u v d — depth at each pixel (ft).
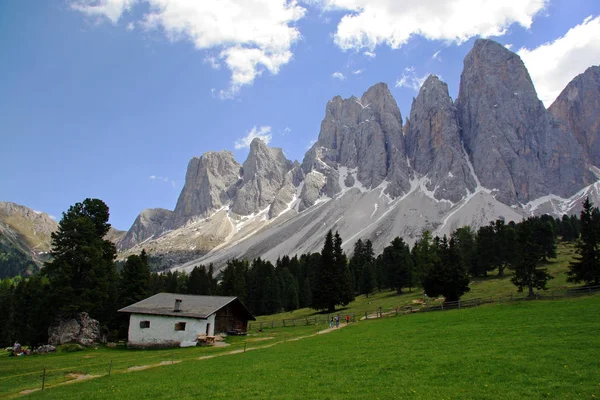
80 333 210.38
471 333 138.51
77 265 223.10
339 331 198.29
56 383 110.52
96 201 252.01
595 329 121.19
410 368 95.30
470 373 86.02
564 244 478.18
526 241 243.19
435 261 298.15
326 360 114.52
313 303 337.72
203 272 446.60
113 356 168.04
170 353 167.94
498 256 384.06
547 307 178.29
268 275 466.29
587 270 242.99
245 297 407.64
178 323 203.10
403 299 331.77
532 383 75.72
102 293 224.33
